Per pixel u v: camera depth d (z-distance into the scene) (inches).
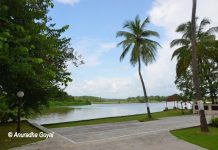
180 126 718.5
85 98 5017.2
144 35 1159.0
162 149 434.6
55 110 2456.9
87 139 559.5
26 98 634.2
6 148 445.4
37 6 383.6
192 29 630.5
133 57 1156.5
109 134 634.2
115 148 441.1
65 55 765.3
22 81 410.0
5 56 276.4
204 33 1320.1
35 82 417.4
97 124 919.0
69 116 1563.7
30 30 346.6
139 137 542.3
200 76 1299.2
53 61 510.9
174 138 530.9
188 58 1245.1
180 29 1279.5
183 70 1301.7
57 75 472.7
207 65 1289.4
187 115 1187.3
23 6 343.3
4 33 277.0
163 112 1457.9
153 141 500.4
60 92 732.7
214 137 539.5
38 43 357.7
